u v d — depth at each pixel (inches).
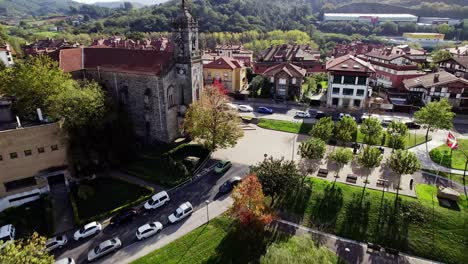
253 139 2787.9
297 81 3718.0
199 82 2753.4
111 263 1493.6
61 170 2001.7
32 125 1984.5
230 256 1534.2
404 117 3225.9
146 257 1525.6
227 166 2255.2
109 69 2568.9
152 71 2417.6
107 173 2235.5
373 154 1962.4
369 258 1536.7
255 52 7214.6
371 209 1817.2
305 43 7519.7
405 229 1696.6
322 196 1925.4
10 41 5684.1
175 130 2696.9
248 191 1556.3
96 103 2100.1
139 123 2640.3
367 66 3440.0
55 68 2353.6
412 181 2012.8
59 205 1924.2
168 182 2091.5
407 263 1518.2
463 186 2052.2
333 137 2711.6
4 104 2060.8
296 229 1715.1
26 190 1907.0
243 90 4259.4
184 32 2482.8
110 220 1777.8
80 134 2030.0
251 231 1681.8
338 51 6097.4
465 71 3949.3
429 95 3373.5
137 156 2444.6
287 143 2699.3
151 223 1722.4
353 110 3440.0
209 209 1861.5
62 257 1541.6
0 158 1782.7
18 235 1678.2
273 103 3737.7
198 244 1604.3
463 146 2576.3
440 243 1616.6
